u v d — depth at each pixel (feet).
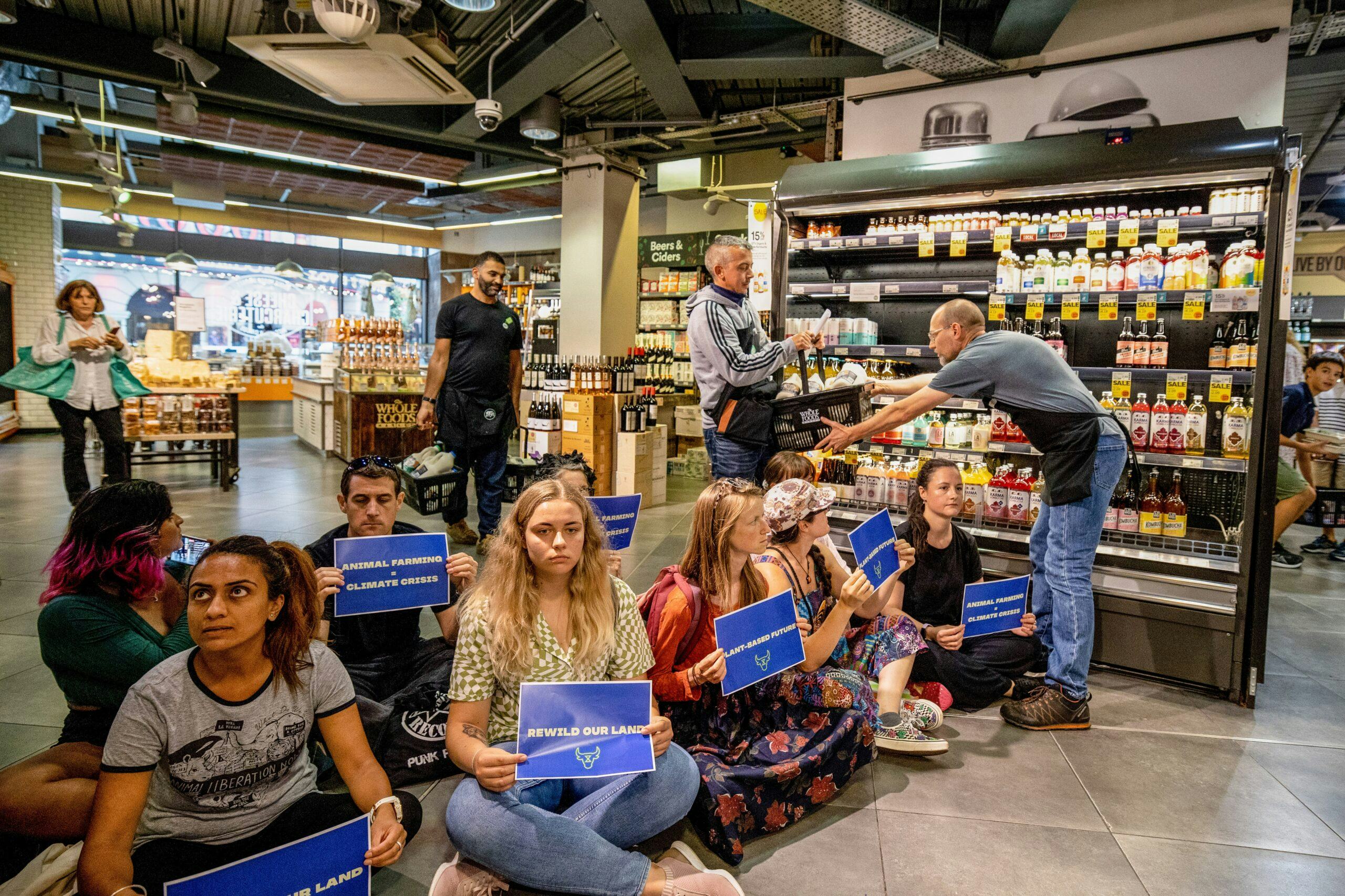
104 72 18.53
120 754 4.71
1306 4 14.88
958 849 6.84
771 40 16.40
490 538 17.08
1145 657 10.87
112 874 4.60
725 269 11.31
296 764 5.51
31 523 18.08
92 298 18.22
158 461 24.21
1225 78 12.13
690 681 6.75
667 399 31.14
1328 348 35.88
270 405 45.44
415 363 30.71
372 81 15.76
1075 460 9.32
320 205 43.83
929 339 12.22
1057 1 11.44
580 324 24.88
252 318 50.62
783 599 6.97
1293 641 12.87
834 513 13.10
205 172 32.58
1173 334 12.69
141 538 6.07
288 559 5.26
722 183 29.04
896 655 8.93
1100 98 12.90
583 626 6.17
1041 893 6.25
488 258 16.79
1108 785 8.05
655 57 16.62
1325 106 21.83
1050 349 9.57
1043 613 11.13
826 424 10.56
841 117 16.25
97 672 5.96
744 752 7.14
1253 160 9.92
